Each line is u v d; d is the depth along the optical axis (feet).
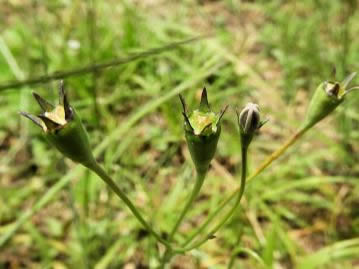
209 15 0.69
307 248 0.41
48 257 0.37
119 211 0.42
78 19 0.60
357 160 0.47
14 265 0.39
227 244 0.39
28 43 0.55
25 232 0.41
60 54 0.55
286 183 0.43
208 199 0.43
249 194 0.41
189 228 0.41
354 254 0.38
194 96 0.50
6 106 0.51
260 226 0.42
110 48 0.55
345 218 0.43
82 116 0.48
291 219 0.43
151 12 0.68
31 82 0.23
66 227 0.41
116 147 0.47
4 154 0.49
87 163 0.18
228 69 0.54
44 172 0.45
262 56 0.61
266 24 0.67
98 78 0.52
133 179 0.43
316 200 0.42
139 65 0.55
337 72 0.55
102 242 0.39
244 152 0.18
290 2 0.70
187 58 0.57
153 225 0.39
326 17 0.62
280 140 0.50
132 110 0.53
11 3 0.64
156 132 0.49
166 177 0.46
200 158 0.18
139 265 0.39
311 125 0.20
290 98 0.55
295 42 0.61
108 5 0.65
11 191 0.44
